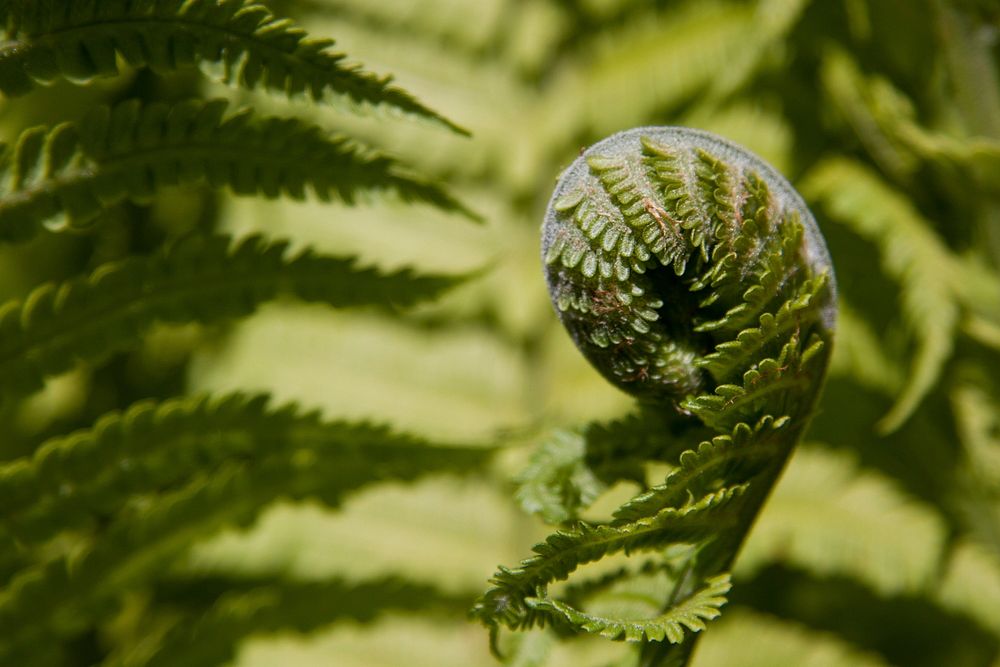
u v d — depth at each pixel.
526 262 0.87
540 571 0.44
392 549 0.77
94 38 0.48
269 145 0.50
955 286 0.57
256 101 0.76
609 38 0.88
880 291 0.64
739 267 0.45
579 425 0.48
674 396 0.46
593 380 0.82
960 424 0.62
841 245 0.65
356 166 0.50
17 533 0.51
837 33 0.61
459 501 0.80
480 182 0.88
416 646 0.73
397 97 0.48
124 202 0.79
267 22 0.48
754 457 0.46
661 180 0.45
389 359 0.82
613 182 0.45
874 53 0.59
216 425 0.51
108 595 0.52
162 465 0.51
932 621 0.70
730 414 0.45
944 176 0.58
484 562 0.78
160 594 0.70
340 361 0.81
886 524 0.64
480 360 0.84
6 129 0.75
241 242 0.51
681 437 0.48
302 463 0.52
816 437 0.66
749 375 0.45
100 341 0.51
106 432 0.51
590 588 0.48
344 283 0.52
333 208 0.84
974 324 0.58
